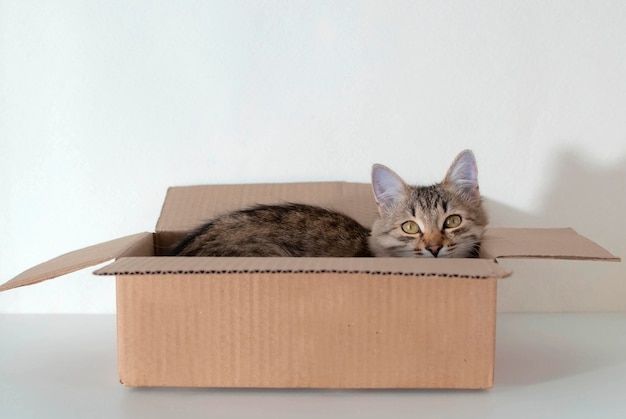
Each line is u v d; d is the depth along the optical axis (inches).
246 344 55.3
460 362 55.3
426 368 55.3
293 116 81.4
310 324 54.9
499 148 82.0
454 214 70.6
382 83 80.7
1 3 78.4
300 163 82.4
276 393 57.7
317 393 57.6
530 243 60.4
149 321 55.5
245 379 55.7
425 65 80.3
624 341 72.9
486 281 54.2
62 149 81.6
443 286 54.4
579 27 79.4
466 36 79.7
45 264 59.1
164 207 77.5
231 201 78.7
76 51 79.6
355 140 81.8
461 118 81.4
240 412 53.7
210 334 55.4
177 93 80.8
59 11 78.7
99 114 81.0
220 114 81.3
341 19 79.4
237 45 79.8
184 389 58.8
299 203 78.9
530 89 80.7
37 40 79.3
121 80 80.4
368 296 54.5
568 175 82.5
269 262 51.4
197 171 82.4
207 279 54.8
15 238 83.4
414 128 81.6
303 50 80.0
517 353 68.7
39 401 56.2
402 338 55.0
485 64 80.3
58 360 67.2
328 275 54.2
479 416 52.8
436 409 54.2
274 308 54.8
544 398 56.6
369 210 78.9
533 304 85.3
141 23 79.2
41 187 82.4
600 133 81.5
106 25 79.1
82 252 62.3
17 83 80.1
